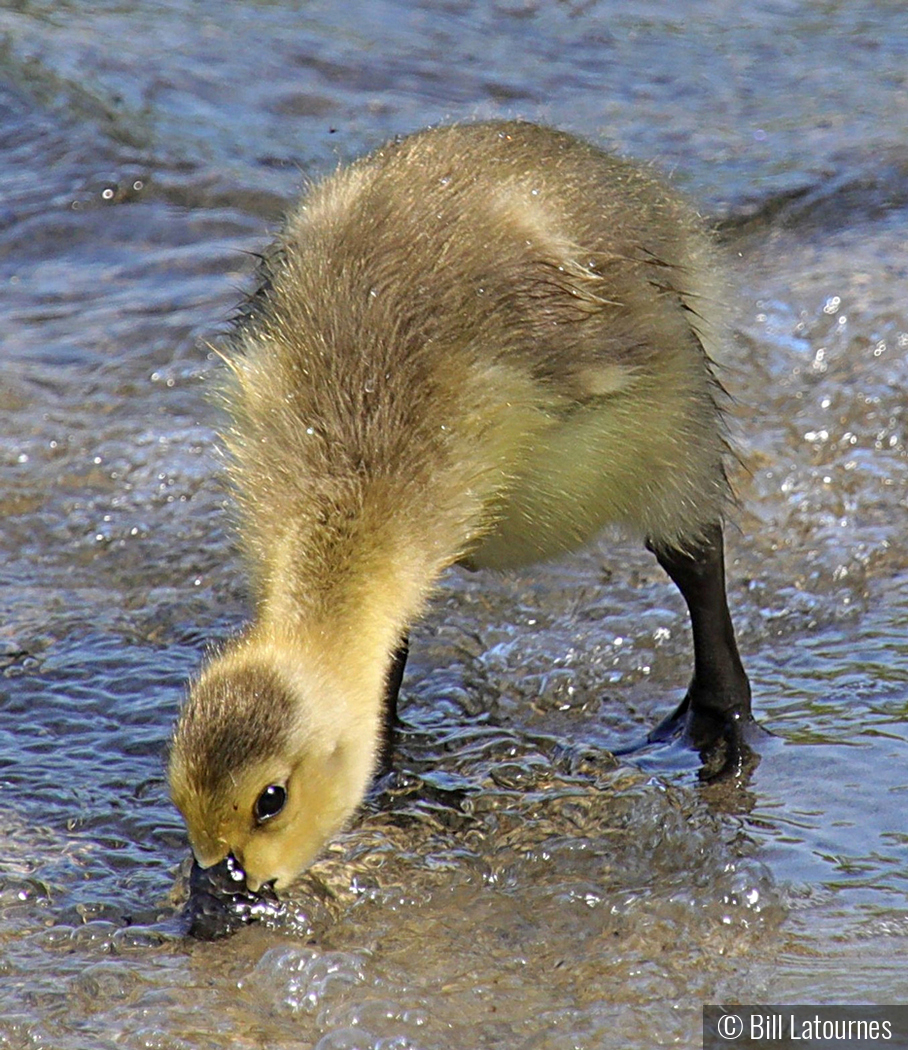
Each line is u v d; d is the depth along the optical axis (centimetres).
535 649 1488
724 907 1109
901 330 1883
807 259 2033
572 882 1147
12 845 1199
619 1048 974
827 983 1030
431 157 1286
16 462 1753
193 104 2348
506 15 2658
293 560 1163
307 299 1221
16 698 1402
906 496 1700
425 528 1177
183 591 1590
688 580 1338
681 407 1264
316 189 1355
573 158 1316
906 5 2739
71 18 2538
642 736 1366
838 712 1364
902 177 2209
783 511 1677
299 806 1088
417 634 1510
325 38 2525
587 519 1266
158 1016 1009
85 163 2223
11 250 2112
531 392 1180
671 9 2727
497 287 1193
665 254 1309
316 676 1104
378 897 1134
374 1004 1010
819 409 1803
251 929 1080
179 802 1069
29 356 1911
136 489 1725
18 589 1588
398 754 1327
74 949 1080
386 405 1173
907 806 1226
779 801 1242
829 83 2473
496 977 1046
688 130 2322
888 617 1519
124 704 1398
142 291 2034
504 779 1293
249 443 1217
